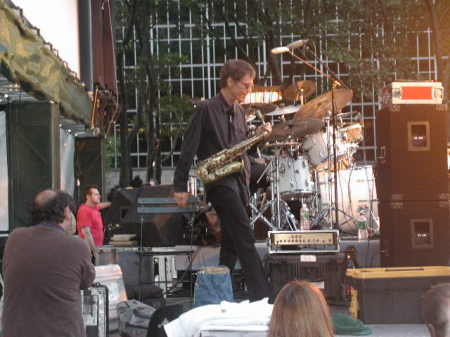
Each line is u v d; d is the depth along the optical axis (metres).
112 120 16.23
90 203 10.03
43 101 9.16
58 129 9.46
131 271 8.32
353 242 8.44
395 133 7.27
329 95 10.26
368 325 6.32
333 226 10.48
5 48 7.07
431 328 2.73
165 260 9.10
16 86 8.61
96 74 13.98
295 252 7.33
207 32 22.95
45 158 9.16
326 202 10.68
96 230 9.96
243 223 5.64
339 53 19.56
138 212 8.15
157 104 25.28
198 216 9.37
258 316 4.91
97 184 14.58
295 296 2.74
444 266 7.11
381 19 19.61
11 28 7.41
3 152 9.41
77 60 13.52
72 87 11.04
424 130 7.28
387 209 7.42
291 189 10.05
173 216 8.47
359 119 12.95
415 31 19.73
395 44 19.73
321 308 2.72
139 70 27.28
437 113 7.28
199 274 6.03
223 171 5.61
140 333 6.02
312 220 10.67
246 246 5.62
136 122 25.30
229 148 5.71
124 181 22.22
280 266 7.31
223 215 5.71
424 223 7.27
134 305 6.32
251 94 13.46
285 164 10.12
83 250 4.71
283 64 27.12
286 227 10.06
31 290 4.56
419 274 6.34
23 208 9.13
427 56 43.66
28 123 9.16
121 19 24.34
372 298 6.35
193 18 23.70
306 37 19.34
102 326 5.97
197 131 5.65
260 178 10.01
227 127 5.74
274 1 19.42
